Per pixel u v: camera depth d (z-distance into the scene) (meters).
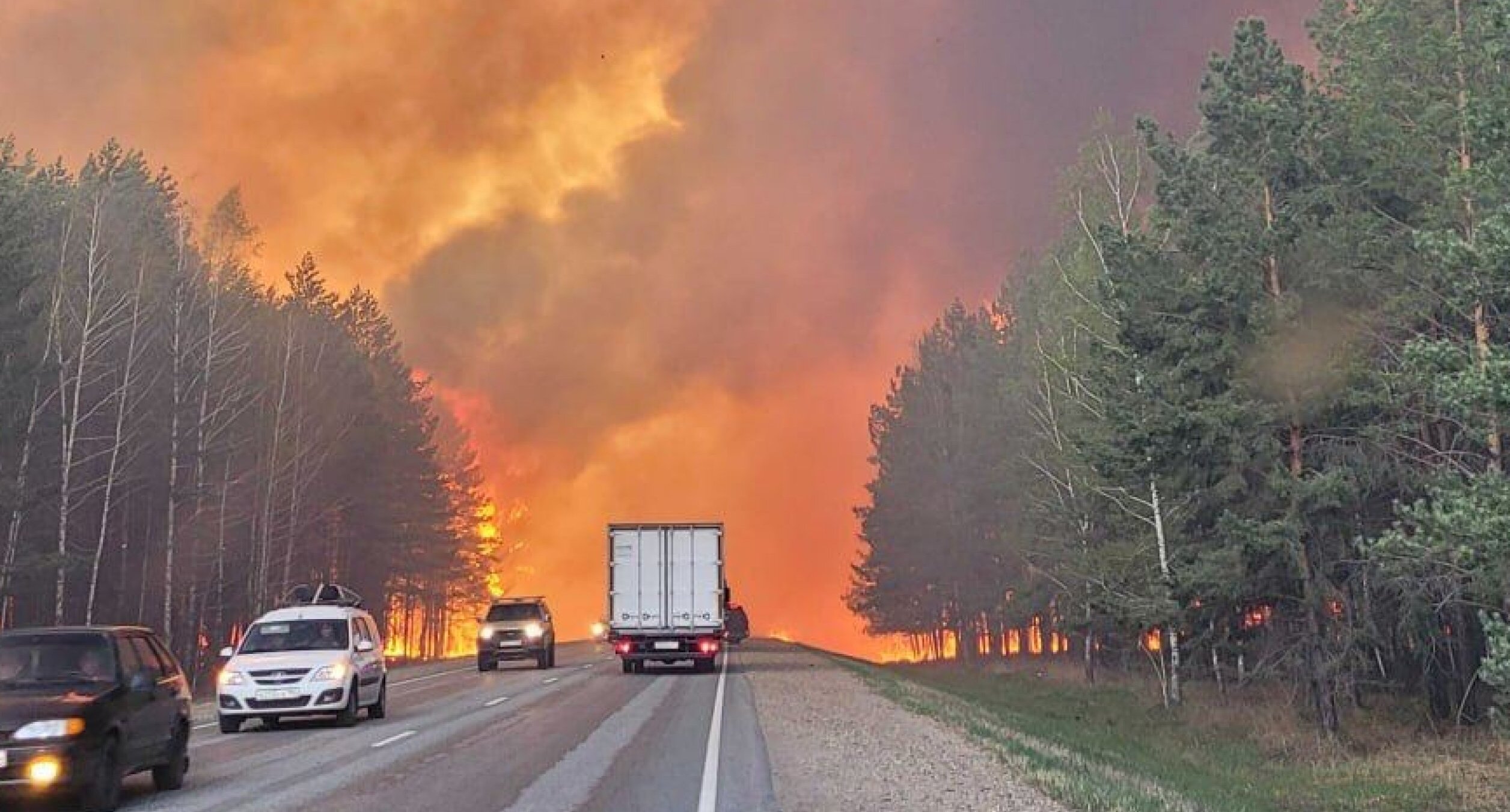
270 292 66.50
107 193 48.09
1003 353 62.56
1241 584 25.56
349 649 20.91
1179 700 33.09
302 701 19.66
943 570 75.31
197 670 50.97
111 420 49.19
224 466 55.75
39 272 42.12
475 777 13.80
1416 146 23.22
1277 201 26.58
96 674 12.46
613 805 11.71
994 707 34.12
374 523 67.88
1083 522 40.84
